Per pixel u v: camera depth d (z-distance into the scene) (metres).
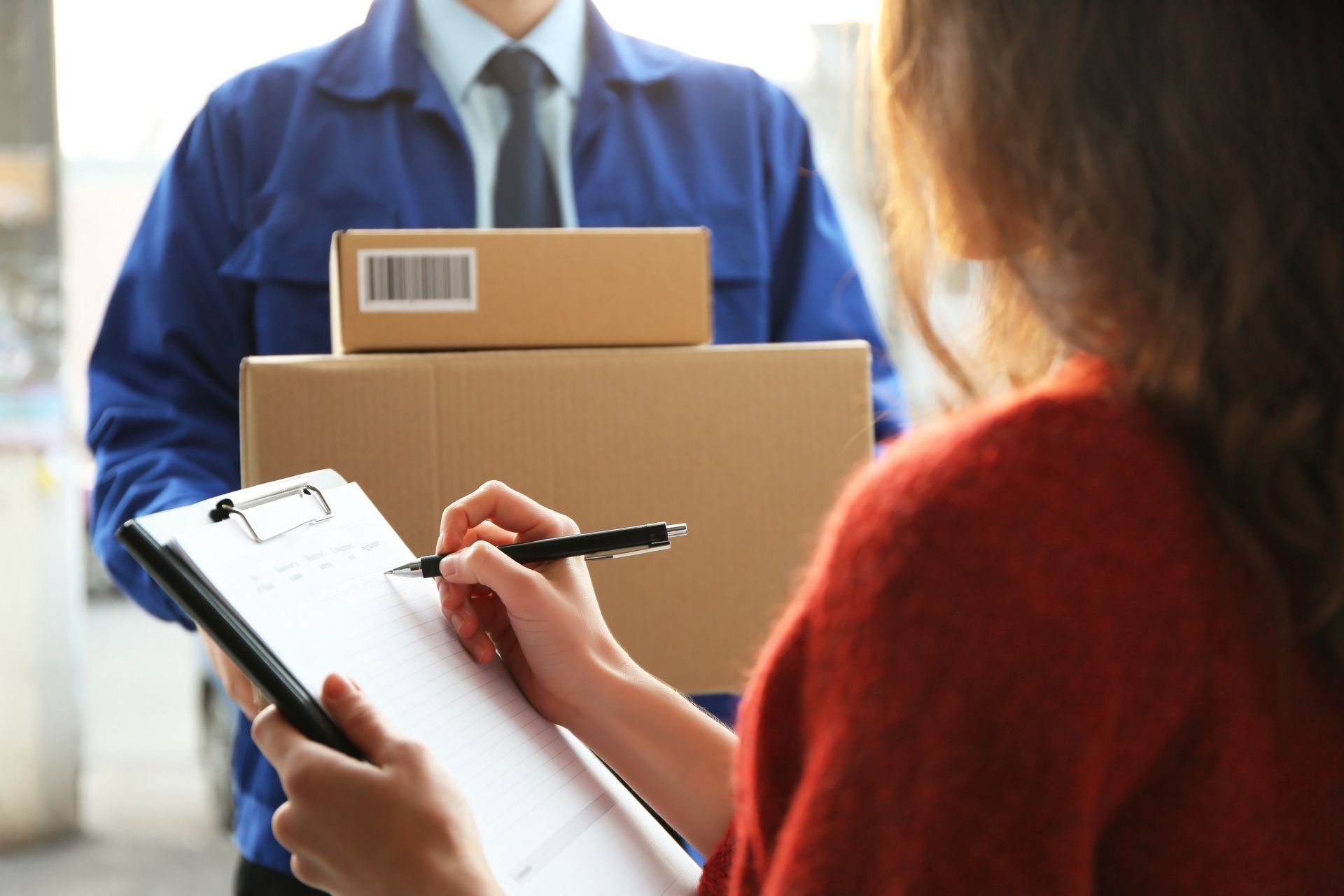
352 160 1.31
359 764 0.49
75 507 2.81
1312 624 0.38
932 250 0.54
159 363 1.23
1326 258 0.38
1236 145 0.39
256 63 1.36
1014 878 0.34
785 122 1.43
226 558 0.56
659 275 0.90
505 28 1.38
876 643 0.37
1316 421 0.38
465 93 1.36
